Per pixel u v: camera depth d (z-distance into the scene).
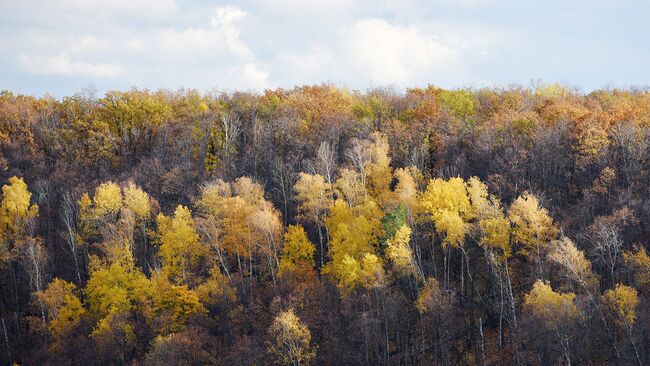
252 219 83.38
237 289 81.00
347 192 88.38
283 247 88.25
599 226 71.25
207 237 86.69
